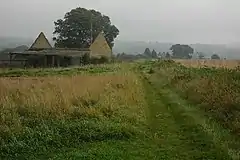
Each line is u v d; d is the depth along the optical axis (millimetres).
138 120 15281
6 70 48500
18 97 15578
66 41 104438
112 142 12188
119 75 29781
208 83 20453
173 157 10836
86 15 104312
